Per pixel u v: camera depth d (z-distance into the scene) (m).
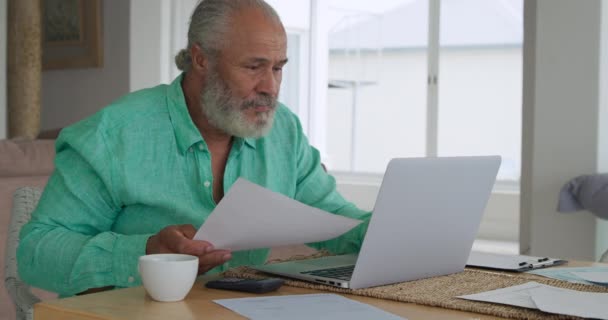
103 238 1.28
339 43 8.71
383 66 9.02
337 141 9.17
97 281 1.26
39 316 0.99
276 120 1.69
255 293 1.09
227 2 1.46
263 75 1.45
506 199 6.61
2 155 2.37
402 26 8.78
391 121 9.15
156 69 5.26
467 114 8.94
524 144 3.77
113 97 5.55
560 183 3.49
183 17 5.34
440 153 9.11
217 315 0.94
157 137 1.49
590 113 3.41
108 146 1.45
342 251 1.52
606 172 3.46
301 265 1.29
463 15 8.65
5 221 2.30
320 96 7.65
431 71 7.18
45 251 1.32
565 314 0.94
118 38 5.49
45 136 3.78
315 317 0.93
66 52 5.82
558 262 1.42
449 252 1.27
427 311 1.00
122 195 1.45
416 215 1.16
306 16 7.51
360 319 0.93
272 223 1.15
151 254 1.17
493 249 6.03
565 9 3.45
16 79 4.94
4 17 4.69
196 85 1.53
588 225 3.43
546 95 3.51
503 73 8.73
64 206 1.41
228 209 1.10
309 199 1.70
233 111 1.45
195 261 1.04
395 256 1.16
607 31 3.41
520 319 0.96
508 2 8.44
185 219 1.48
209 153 1.50
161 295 1.01
